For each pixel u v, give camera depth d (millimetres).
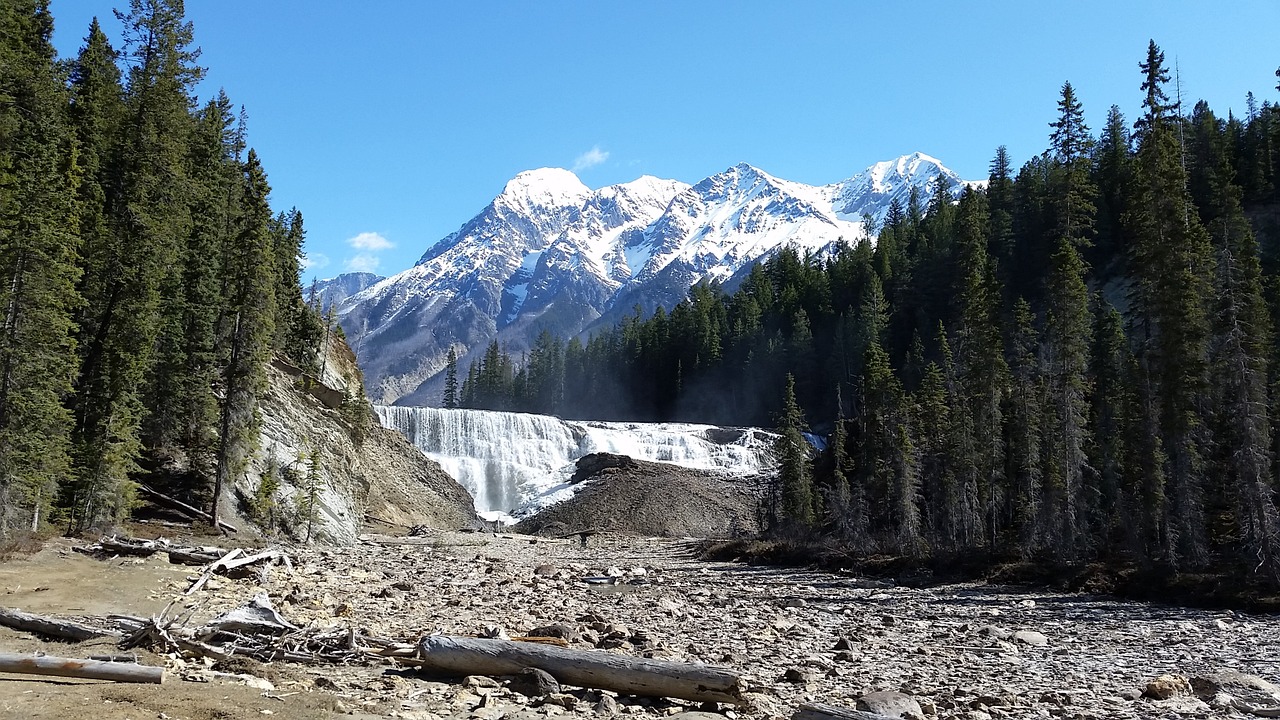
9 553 27781
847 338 131500
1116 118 132625
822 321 145875
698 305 175250
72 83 51125
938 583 42250
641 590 34938
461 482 102812
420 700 12859
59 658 12898
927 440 66688
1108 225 109062
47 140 38875
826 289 151250
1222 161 88938
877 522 66812
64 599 21516
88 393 40375
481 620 22422
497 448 109625
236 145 73938
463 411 111250
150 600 22672
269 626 17359
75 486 38094
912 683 16250
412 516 80938
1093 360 70750
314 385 77188
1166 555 40781
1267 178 105312
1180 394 41531
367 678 14297
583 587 35125
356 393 88875
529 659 14359
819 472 88125
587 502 92438
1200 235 50938
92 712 10773
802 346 138000
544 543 70688
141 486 43781
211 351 52469
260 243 50000
